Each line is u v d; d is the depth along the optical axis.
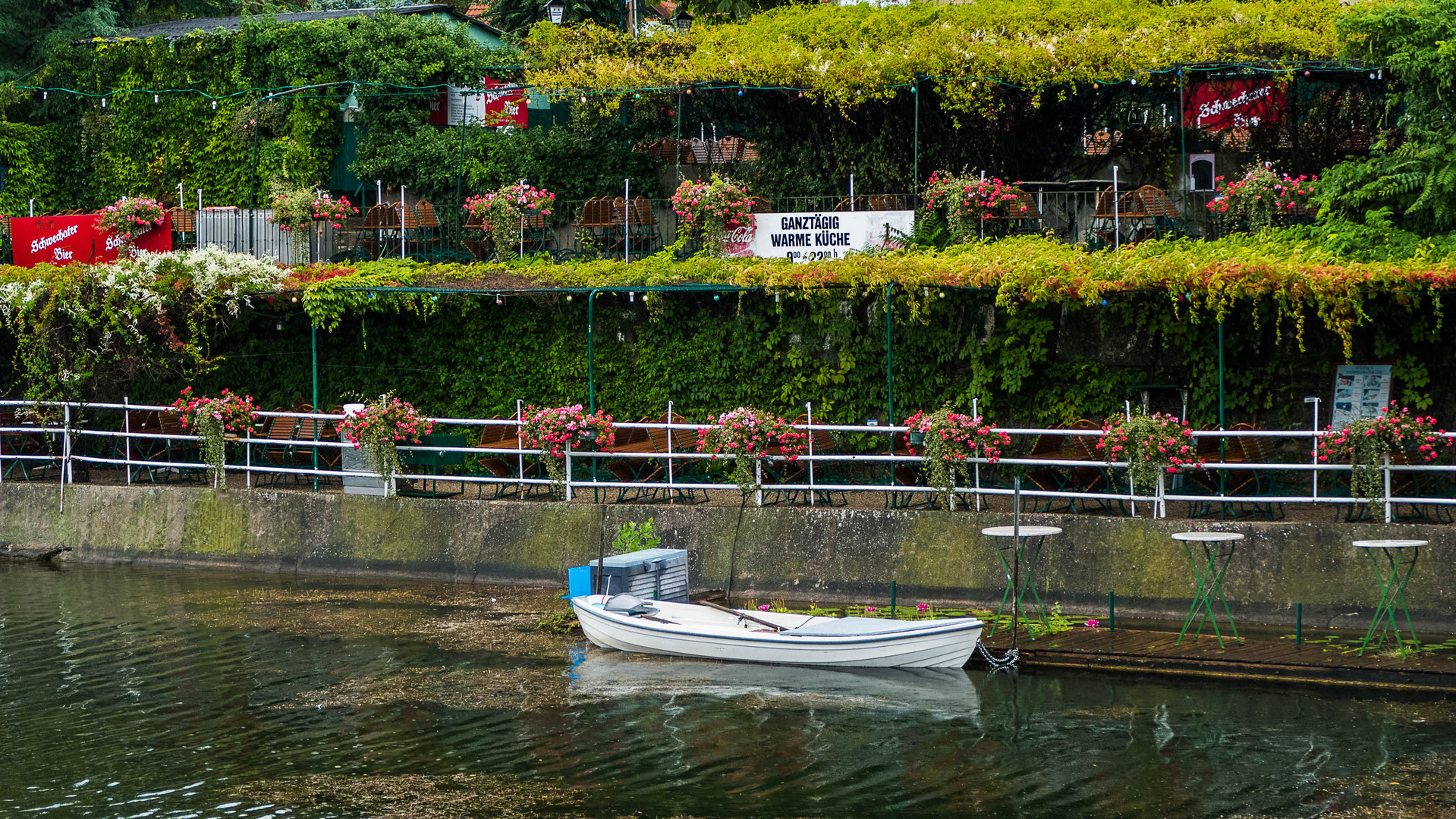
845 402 18.31
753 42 20.39
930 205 18.98
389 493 17.38
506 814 9.11
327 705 11.66
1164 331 16.77
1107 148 20.75
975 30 19.42
